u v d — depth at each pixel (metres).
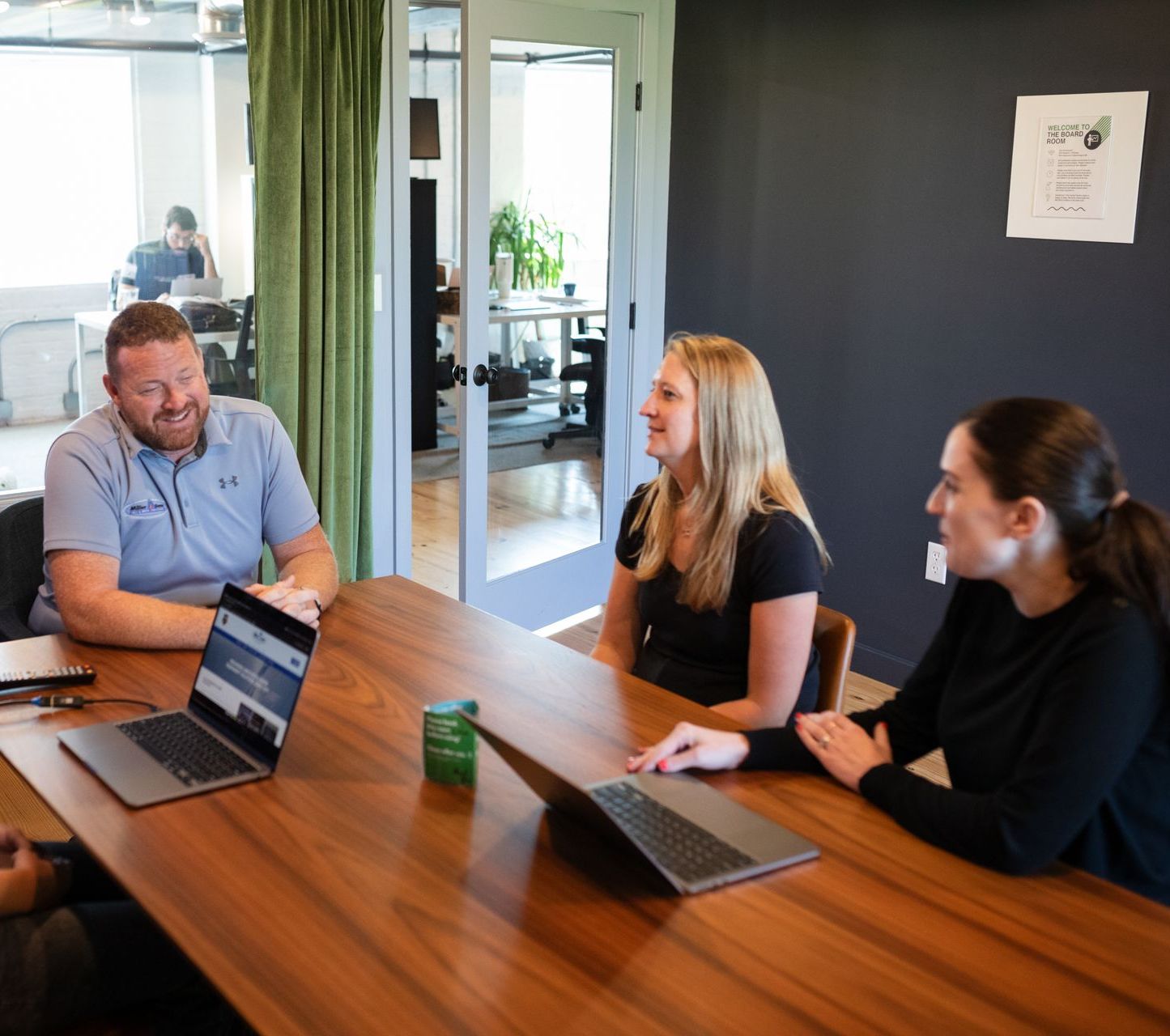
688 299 4.54
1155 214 3.24
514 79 3.91
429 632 2.28
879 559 4.04
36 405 3.57
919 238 3.77
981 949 1.31
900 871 1.47
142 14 3.49
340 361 3.79
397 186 3.96
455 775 1.67
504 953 1.29
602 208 4.33
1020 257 3.54
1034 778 1.46
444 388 7.10
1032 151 3.44
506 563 4.32
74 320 3.58
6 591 2.50
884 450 3.97
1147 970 1.28
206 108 3.65
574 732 1.84
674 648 2.25
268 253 3.58
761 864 1.46
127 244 3.62
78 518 2.27
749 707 2.08
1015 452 1.47
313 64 3.54
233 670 1.83
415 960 1.28
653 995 1.22
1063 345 3.48
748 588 2.12
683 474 2.17
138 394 2.25
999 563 1.52
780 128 4.09
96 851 1.49
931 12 3.62
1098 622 1.46
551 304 4.23
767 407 2.13
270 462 2.53
